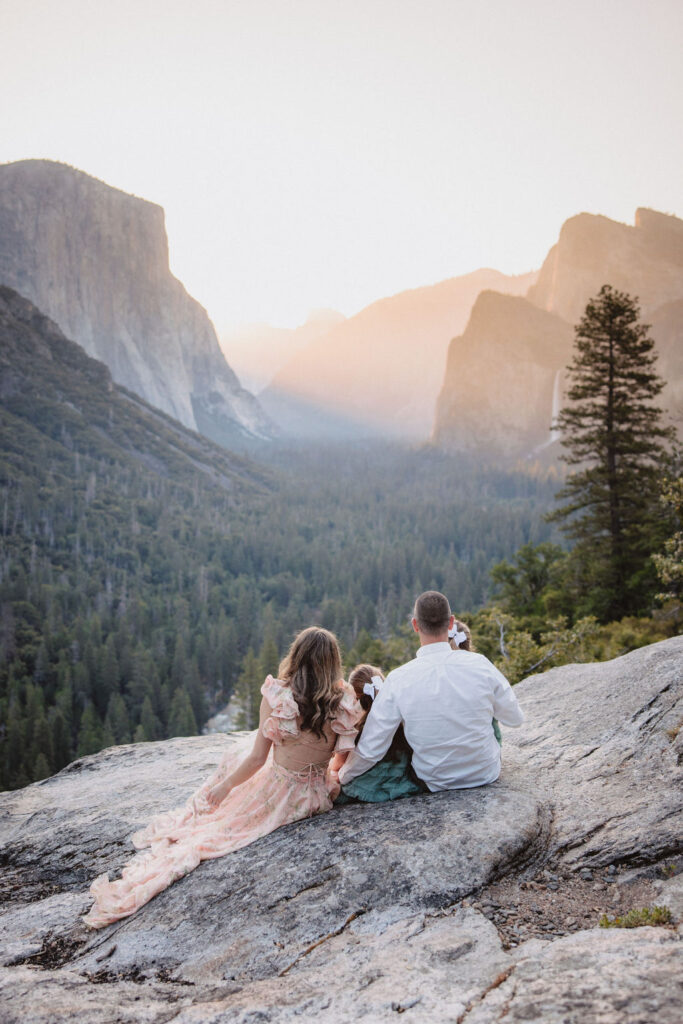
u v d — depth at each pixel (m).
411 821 3.63
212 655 83.19
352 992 2.47
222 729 73.25
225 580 139.38
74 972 3.14
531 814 3.69
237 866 3.61
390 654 40.00
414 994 2.39
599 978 2.25
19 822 5.67
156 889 3.68
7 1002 2.71
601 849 3.49
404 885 3.19
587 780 4.18
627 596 29.75
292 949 2.94
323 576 139.12
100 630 85.62
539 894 3.23
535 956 2.51
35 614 96.38
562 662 20.00
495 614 23.30
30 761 53.03
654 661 5.53
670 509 26.95
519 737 5.02
